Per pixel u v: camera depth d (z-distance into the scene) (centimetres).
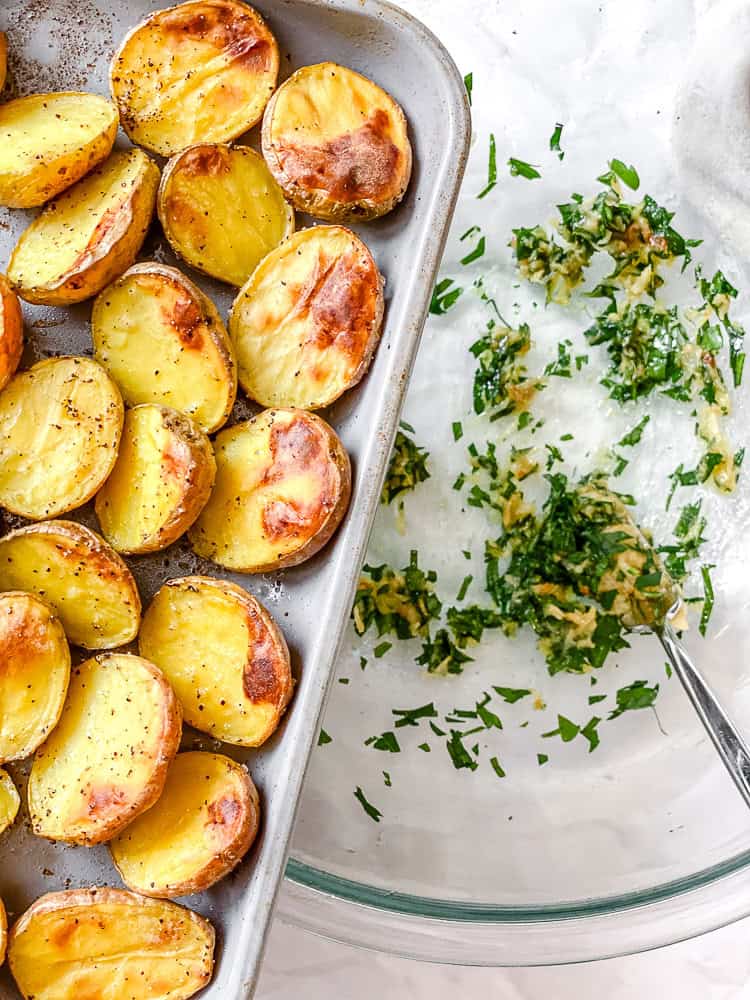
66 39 37
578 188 48
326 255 35
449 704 47
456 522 47
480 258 48
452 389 47
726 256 48
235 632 34
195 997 34
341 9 35
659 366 47
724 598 48
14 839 35
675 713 48
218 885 34
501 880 48
